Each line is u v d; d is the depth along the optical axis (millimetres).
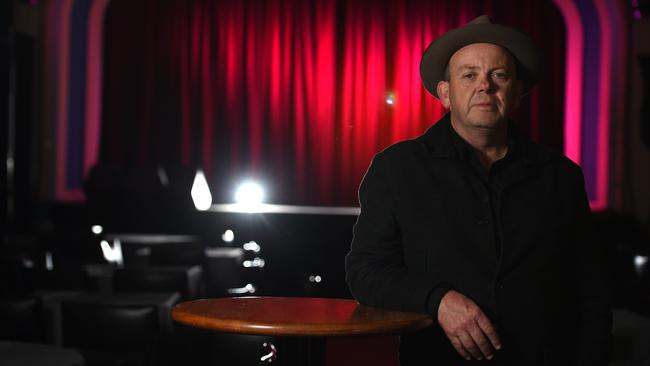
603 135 9945
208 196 9031
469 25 1695
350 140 11258
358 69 11180
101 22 10797
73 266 5211
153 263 5941
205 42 11094
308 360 1563
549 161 1725
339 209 9758
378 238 1661
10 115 9070
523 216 1654
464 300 1500
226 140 11258
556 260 1663
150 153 11094
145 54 11008
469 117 1660
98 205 8750
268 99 11281
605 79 9922
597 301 1731
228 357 2148
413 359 1653
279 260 8680
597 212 9258
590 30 10188
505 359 1585
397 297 1534
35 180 9789
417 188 1662
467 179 1661
